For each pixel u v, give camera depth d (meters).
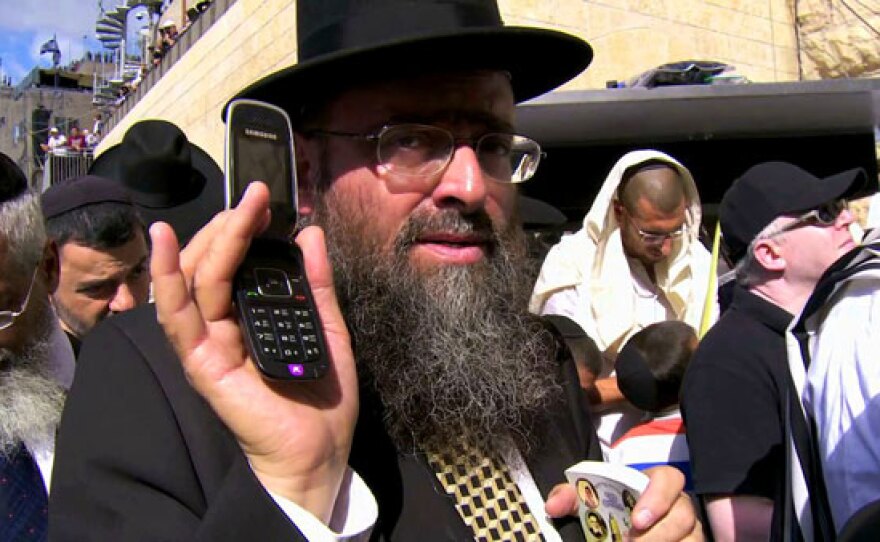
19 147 32.38
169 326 0.96
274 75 1.31
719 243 2.97
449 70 1.34
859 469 1.43
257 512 0.94
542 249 3.95
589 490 1.34
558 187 4.35
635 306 3.05
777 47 7.70
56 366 1.57
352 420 1.04
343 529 1.04
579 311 3.00
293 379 0.96
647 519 1.22
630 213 2.97
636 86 4.03
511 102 1.46
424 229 1.33
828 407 1.51
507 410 1.42
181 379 1.12
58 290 2.18
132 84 21.50
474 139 1.37
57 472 1.07
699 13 7.21
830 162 4.34
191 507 1.06
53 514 1.05
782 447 1.98
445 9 1.32
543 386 1.51
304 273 1.04
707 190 4.36
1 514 1.36
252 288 0.98
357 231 1.35
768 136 4.20
